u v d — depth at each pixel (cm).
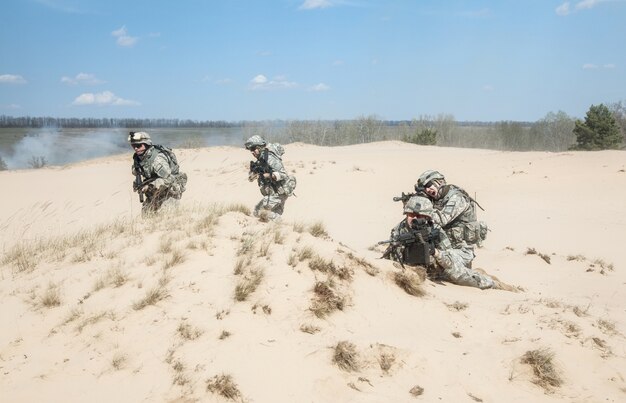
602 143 5047
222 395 376
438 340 464
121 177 2611
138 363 412
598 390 415
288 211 1750
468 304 550
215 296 484
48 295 510
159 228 665
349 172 2414
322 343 434
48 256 625
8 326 474
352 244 1225
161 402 374
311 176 2338
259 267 522
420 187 648
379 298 520
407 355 427
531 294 702
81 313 480
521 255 1070
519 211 1686
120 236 654
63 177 2700
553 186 2055
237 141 9994
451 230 665
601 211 1636
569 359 446
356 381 400
